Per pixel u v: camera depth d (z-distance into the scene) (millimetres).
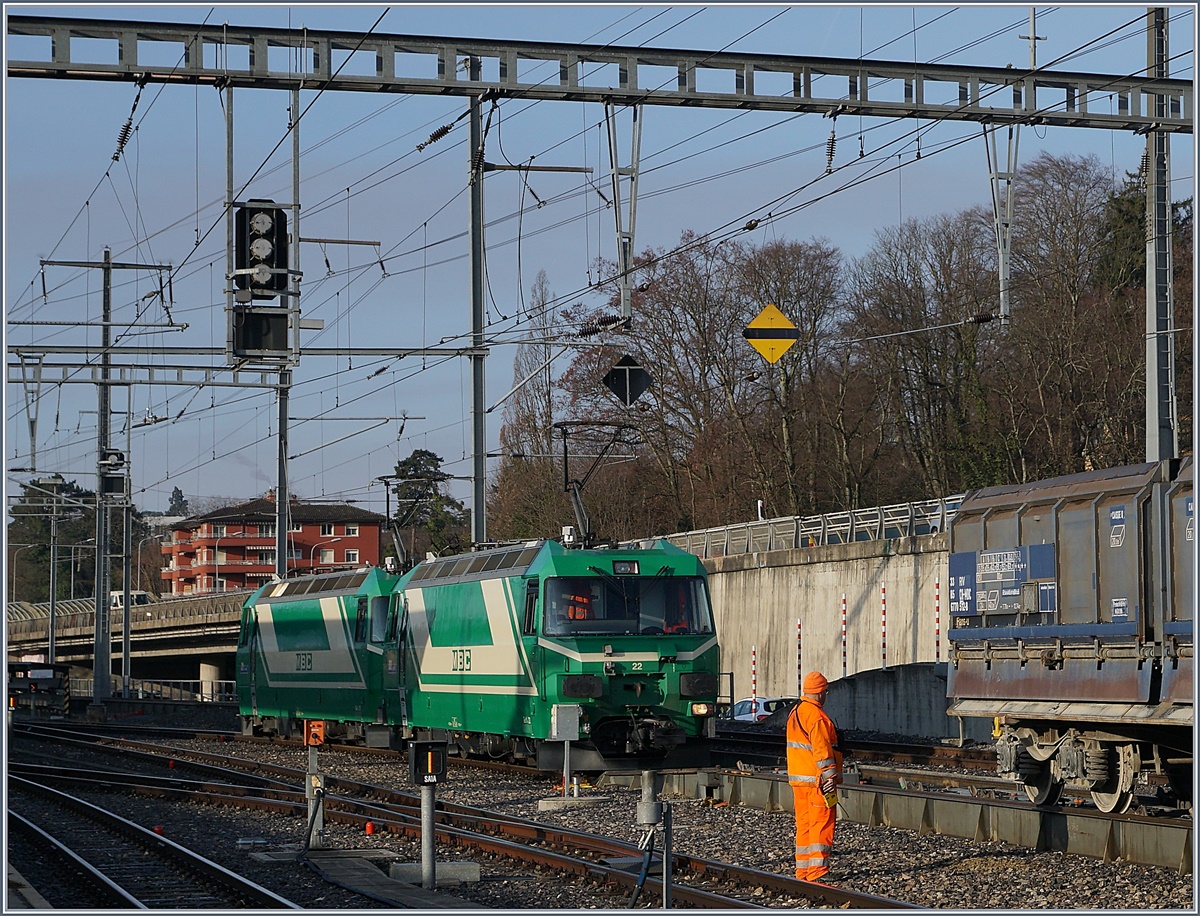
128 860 19781
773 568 47906
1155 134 25906
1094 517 18953
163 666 116938
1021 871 16234
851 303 69188
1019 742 20172
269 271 23719
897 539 40719
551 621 26516
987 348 67438
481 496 32938
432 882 16656
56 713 75688
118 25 21734
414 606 33188
